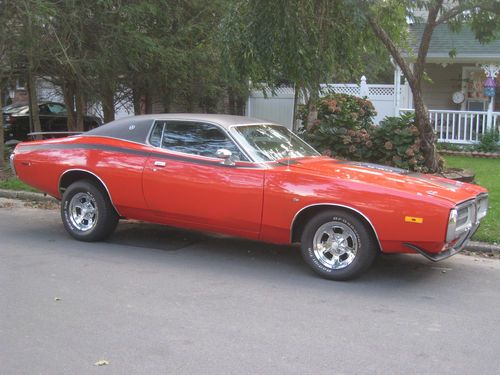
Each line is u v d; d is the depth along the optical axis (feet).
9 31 34.83
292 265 20.57
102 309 15.75
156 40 37.19
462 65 59.77
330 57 33.71
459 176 32.04
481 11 30.99
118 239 24.03
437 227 16.98
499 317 15.72
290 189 18.79
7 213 29.25
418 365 12.58
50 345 13.38
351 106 44.68
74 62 35.70
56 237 24.18
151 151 21.67
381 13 33.09
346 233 18.43
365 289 17.98
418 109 32.65
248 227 19.79
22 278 18.42
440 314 15.88
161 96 46.14
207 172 20.24
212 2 38.65
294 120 43.88
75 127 49.47
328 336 14.12
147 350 13.16
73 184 23.31
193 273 19.36
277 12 30.14
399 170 20.93
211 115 22.25
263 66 32.07
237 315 15.47
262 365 12.46
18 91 61.57
